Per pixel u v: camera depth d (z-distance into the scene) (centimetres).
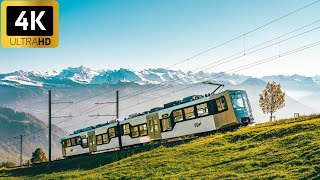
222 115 4288
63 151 7331
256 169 2545
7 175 6031
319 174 2084
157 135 4994
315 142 2770
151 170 3303
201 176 2684
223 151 3366
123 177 3312
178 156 3588
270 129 3722
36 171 5791
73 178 3916
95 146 6341
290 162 2478
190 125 4575
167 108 4875
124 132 5647
